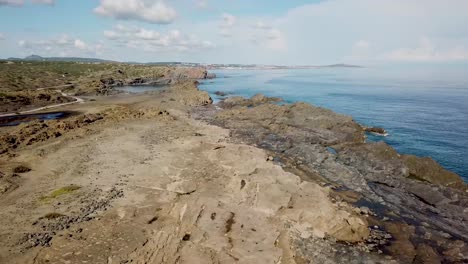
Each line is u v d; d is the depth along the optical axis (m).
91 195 26.20
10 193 26.70
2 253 18.89
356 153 35.81
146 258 17.38
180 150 37.12
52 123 48.06
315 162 34.03
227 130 47.78
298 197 23.95
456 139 44.19
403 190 28.03
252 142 41.78
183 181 28.39
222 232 19.42
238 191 25.80
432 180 29.91
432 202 25.89
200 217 20.73
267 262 17.41
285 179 26.53
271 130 47.00
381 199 26.36
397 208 25.03
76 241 19.81
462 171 33.00
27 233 20.94
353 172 30.80
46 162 33.62
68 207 24.33
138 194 26.38
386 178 29.88
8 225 21.92
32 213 23.48
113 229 21.06
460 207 24.73
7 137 39.88
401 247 20.14
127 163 33.22
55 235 20.72
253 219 21.30
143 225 21.48
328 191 27.23
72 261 17.91
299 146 38.00
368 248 20.05
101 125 49.34
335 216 21.78
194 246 17.83
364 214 24.14
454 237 21.23
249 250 18.22
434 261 18.77
